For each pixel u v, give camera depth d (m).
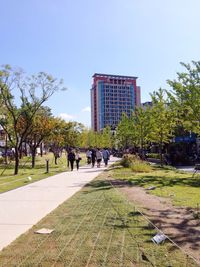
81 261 5.66
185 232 7.29
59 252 6.12
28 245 6.59
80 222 8.34
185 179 18.62
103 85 117.81
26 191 14.80
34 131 38.66
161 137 33.09
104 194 13.07
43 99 30.62
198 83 20.81
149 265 5.40
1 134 58.78
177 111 26.73
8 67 28.38
